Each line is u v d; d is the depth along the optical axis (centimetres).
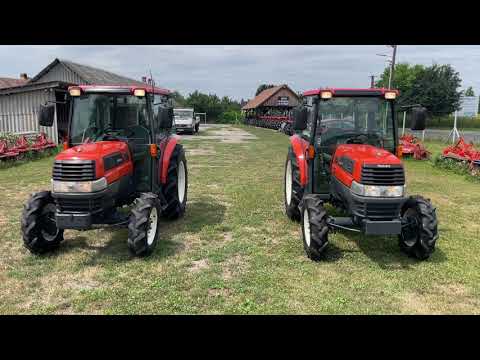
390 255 587
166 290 475
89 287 484
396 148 622
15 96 2047
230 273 525
